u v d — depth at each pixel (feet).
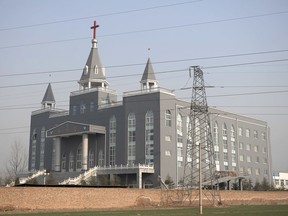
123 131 323.98
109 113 337.11
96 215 124.88
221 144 373.40
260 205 209.36
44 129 396.78
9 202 146.72
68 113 371.97
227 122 387.34
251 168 412.36
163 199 196.34
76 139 355.77
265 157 438.40
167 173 302.04
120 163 319.27
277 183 496.64
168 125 313.12
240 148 400.47
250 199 229.86
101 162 332.19
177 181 306.76
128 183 301.22
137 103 320.70
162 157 300.61
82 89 368.48
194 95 220.64
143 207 180.04
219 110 378.12
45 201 155.63
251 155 415.85
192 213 139.13
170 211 150.92
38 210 150.51
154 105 311.06
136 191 186.39
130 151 317.01
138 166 289.94
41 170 354.54
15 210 147.02
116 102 338.95
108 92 357.41
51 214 128.57
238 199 223.30
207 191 211.20
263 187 352.69
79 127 335.47
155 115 309.01
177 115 322.96
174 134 315.17
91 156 339.57
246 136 413.39
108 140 333.01
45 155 387.75
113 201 176.86
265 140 444.14
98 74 363.76
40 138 399.03
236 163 389.80
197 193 207.72
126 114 324.80
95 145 338.54
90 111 352.08
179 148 318.24
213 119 367.66
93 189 171.12
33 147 405.39
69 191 163.22
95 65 365.81
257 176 419.13
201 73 219.82
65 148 362.94
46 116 397.19
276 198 243.60
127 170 295.07
